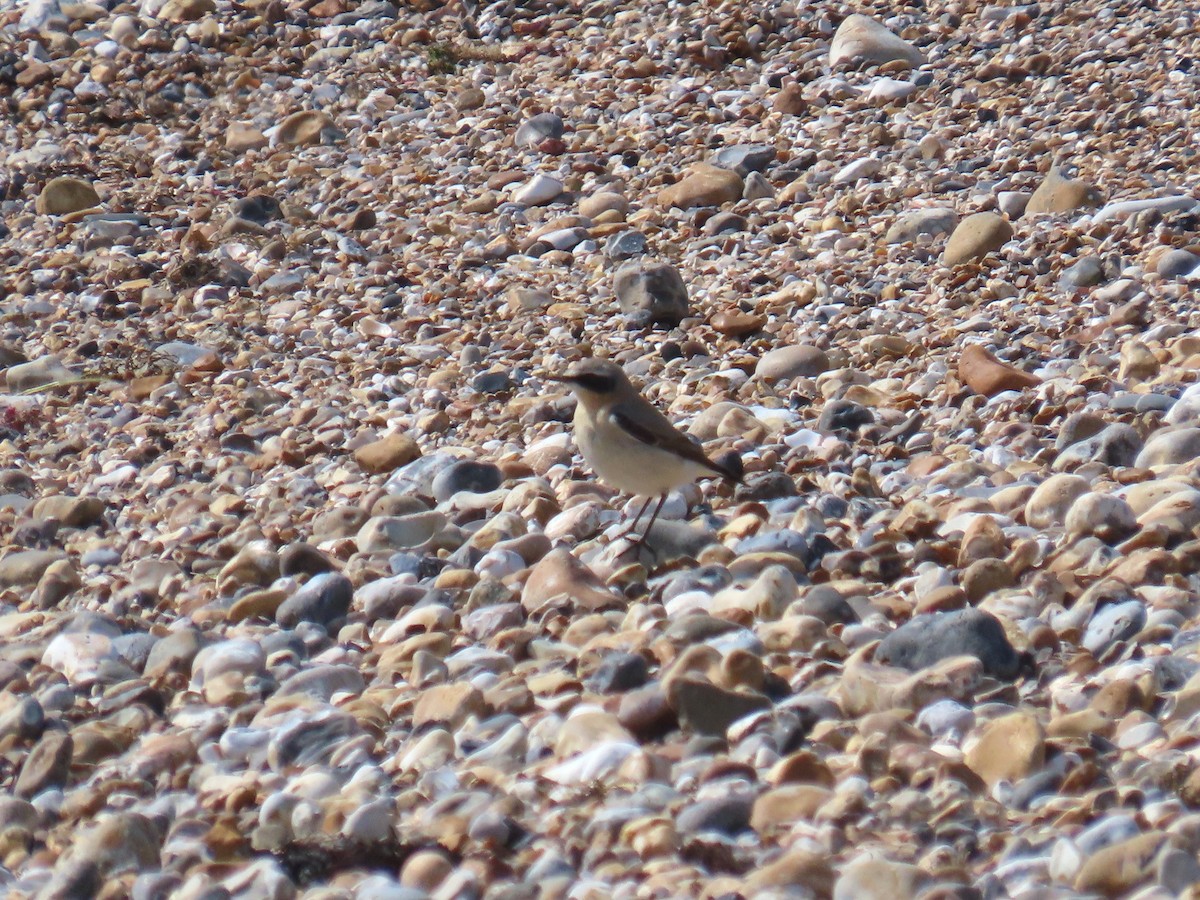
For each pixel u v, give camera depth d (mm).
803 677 10391
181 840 9125
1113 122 24328
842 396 16891
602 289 21203
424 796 9258
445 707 10320
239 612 12766
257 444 17359
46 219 24625
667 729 9773
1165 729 9148
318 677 11078
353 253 22875
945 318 19078
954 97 26328
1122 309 18078
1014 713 9148
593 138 26562
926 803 8547
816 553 12727
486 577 12477
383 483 15922
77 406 18906
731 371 18094
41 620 12992
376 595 12648
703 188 23719
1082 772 8594
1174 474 13359
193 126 27969
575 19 31484
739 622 11320
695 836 8492
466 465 15445
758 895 7664
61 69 29469
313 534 14664
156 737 10570
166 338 20672
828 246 21859
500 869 8250
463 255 22703
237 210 24297
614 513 14109
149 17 31328
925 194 23062
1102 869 7504
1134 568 11305
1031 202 22031
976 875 7852
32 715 10812
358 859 8562
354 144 27109
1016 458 14797
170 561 14242
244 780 9836
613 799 8961
